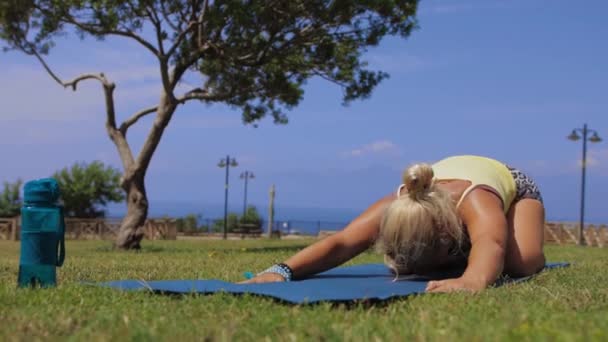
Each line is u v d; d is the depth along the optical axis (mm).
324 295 4188
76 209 33156
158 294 4352
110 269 7297
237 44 15234
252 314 3592
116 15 14891
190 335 3004
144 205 17203
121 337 2936
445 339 2785
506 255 5797
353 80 16766
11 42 16109
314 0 14781
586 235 27250
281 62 16406
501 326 2969
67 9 15188
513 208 6008
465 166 5617
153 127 16906
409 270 5258
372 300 4000
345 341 2889
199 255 12055
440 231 4992
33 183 4637
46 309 3746
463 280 4602
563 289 4820
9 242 24547
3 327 3217
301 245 20250
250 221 38750
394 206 5043
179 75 16281
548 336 2707
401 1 15211
